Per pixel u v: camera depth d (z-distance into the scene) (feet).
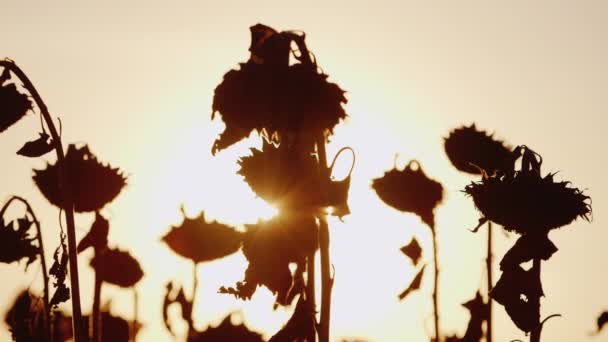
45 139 11.99
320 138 9.99
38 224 13.21
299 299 9.82
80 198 13.33
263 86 9.93
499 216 11.14
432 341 14.61
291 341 9.70
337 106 9.87
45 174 13.17
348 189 9.84
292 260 9.81
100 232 13.48
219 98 10.07
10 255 12.91
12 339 13.00
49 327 13.16
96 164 13.39
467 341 14.08
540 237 11.14
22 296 13.14
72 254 11.98
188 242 13.01
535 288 11.20
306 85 9.86
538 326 11.17
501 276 11.30
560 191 10.94
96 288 13.67
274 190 9.82
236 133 10.05
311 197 9.79
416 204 14.85
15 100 11.76
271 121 9.91
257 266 9.85
